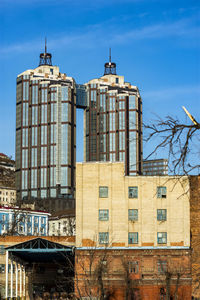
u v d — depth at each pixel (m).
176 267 71.69
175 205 73.56
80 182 74.56
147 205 73.69
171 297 70.19
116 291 70.56
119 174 74.44
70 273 93.69
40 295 96.00
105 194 74.25
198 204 74.50
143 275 71.62
